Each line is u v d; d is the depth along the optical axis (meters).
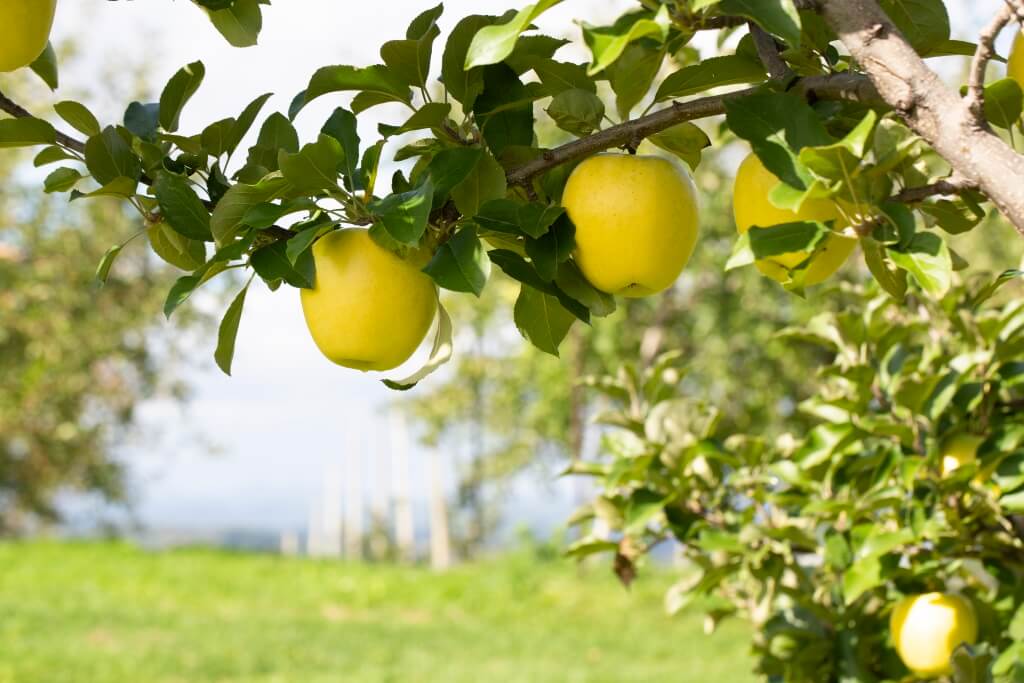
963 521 1.93
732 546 2.03
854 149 1.42
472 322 16.00
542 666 8.31
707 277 12.51
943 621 1.88
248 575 13.40
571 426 14.36
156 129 1.64
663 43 1.52
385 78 1.55
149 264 14.84
